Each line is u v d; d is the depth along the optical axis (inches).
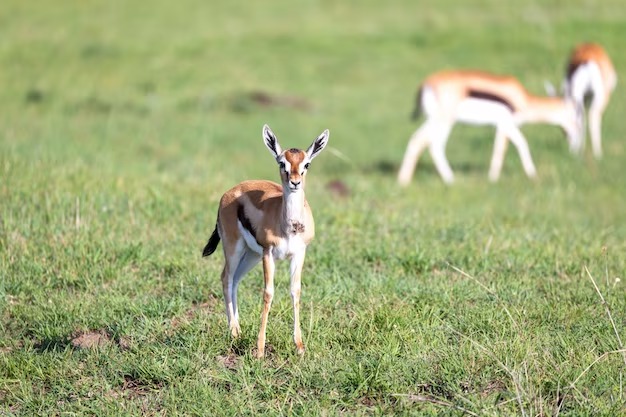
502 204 1256.2
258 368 618.5
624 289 783.7
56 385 620.4
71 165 1146.7
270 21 2733.8
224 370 622.5
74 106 1879.9
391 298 751.1
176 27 2657.5
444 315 722.8
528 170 1491.1
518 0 2869.1
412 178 1483.8
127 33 2576.3
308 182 1261.1
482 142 1787.6
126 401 598.2
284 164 616.1
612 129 1838.1
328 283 784.9
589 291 773.3
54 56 2319.1
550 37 2452.0
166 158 1441.9
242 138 1696.6
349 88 2139.5
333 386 598.5
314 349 647.1
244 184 691.4
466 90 1476.4
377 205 1121.4
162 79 2142.0
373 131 1835.6
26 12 2797.7
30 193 985.5
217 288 784.9
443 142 1473.9
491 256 879.1
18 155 1168.8
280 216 630.5
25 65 2229.3
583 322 698.8
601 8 2748.5
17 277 792.9
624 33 2472.9
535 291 782.5
